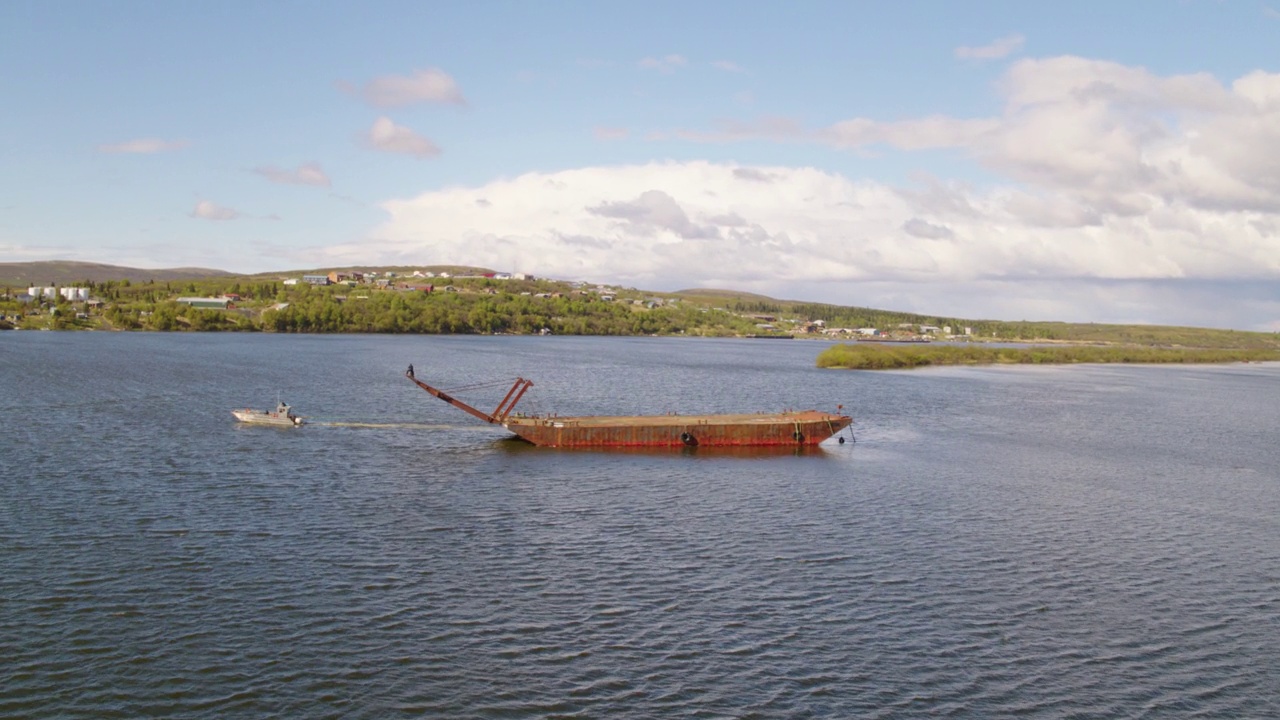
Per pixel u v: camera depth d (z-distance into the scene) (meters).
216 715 30.58
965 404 139.50
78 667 33.53
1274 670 36.75
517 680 33.62
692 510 60.06
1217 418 130.12
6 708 30.50
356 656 35.12
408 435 89.31
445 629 37.88
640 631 38.34
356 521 54.28
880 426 108.19
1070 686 34.81
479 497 62.22
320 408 110.56
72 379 137.25
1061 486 72.75
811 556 49.84
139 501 57.47
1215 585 47.41
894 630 39.50
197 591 41.25
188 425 90.94
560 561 47.41
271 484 63.97
